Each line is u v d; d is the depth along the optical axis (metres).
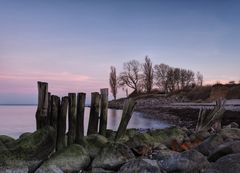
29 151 12.28
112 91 137.38
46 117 14.48
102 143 13.97
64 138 14.73
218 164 10.30
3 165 11.41
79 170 12.20
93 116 16.34
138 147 14.57
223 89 87.00
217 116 22.73
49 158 12.45
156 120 48.53
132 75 135.00
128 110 16.66
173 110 60.19
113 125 42.69
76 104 15.14
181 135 17.84
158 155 12.95
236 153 11.14
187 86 135.12
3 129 35.22
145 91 133.75
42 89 14.46
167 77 134.75
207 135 19.03
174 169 11.05
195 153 11.29
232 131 18.59
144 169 10.54
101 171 12.00
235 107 49.34
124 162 12.19
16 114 71.56
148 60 134.75
